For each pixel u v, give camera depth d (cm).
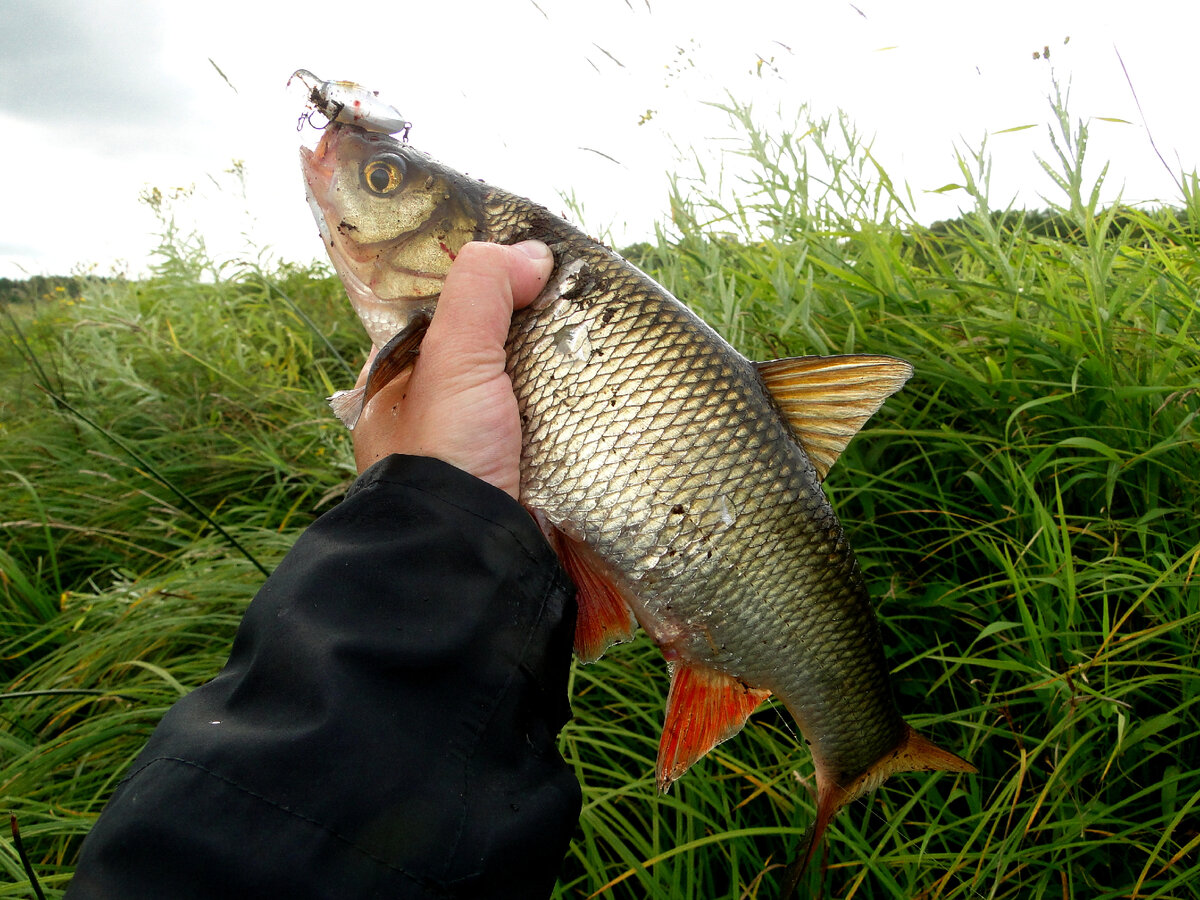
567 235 36
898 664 47
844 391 37
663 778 36
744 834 37
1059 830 38
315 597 25
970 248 59
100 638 50
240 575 55
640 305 35
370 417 36
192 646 53
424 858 23
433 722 24
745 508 34
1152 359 48
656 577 34
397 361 35
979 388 49
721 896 38
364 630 25
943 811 39
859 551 48
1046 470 48
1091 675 39
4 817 39
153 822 21
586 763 43
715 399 34
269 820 22
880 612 48
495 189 38
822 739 37
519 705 26
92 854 21
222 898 21
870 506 49
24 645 56
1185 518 44
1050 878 38
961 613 45
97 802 42
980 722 40
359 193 38
